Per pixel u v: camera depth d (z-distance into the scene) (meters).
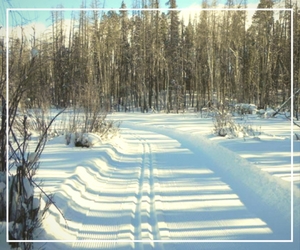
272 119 21.97
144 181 7.37
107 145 11.37
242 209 5.53
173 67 38.12
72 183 6.32
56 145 10.77
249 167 7.70
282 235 4.52
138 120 27.05
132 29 39.41
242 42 32.19
